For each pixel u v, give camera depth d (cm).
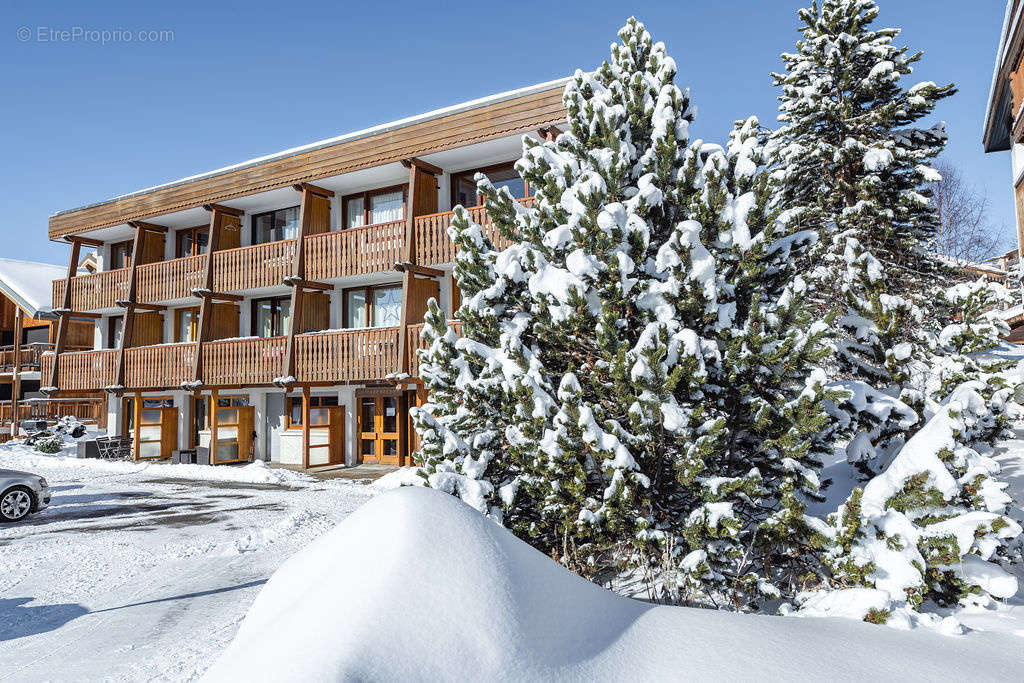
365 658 261
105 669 511
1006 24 1309
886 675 331
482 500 591
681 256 581
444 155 1611
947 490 493
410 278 1633
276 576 375
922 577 479
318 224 1873
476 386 644
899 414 620
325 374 1742
